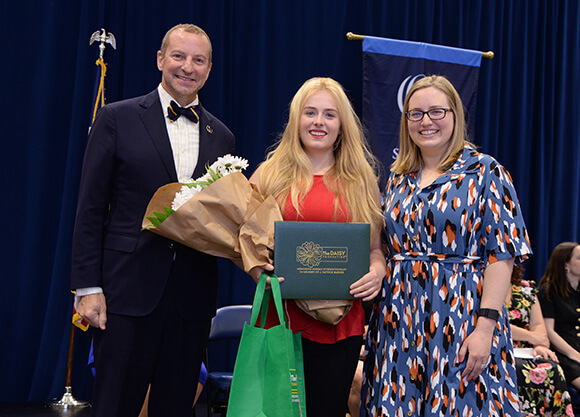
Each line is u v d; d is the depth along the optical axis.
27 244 4.35
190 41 2.27
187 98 2.32
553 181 5.52
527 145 5.52
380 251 2.29
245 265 1.99
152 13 4.61
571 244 4.27
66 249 4.30
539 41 5.57
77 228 2.15
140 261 2.15
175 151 2.26
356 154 2.26
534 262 5.44
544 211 5.46
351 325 2.12
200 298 2.24
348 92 5.12
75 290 2.15
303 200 2.16
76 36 4.52
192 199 1.99
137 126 2.22
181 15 4.64
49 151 4.44
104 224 2.22
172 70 2.26
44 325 4.25
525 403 3.60
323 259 2.03
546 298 4.26
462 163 2.19
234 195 2.03
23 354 4.32
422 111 2.22
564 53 5.52
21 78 4.40
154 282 2.15
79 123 4.39
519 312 4.09
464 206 2.12
